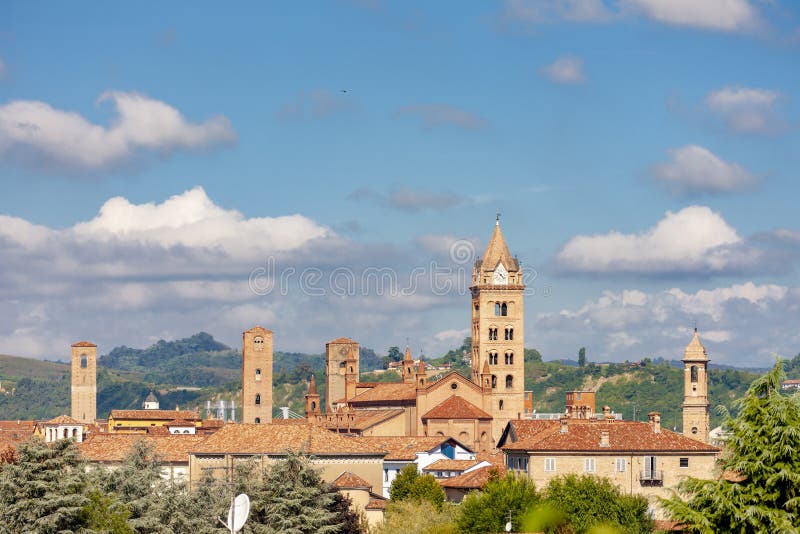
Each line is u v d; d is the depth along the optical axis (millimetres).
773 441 142250
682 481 147125
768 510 138500
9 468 185750
